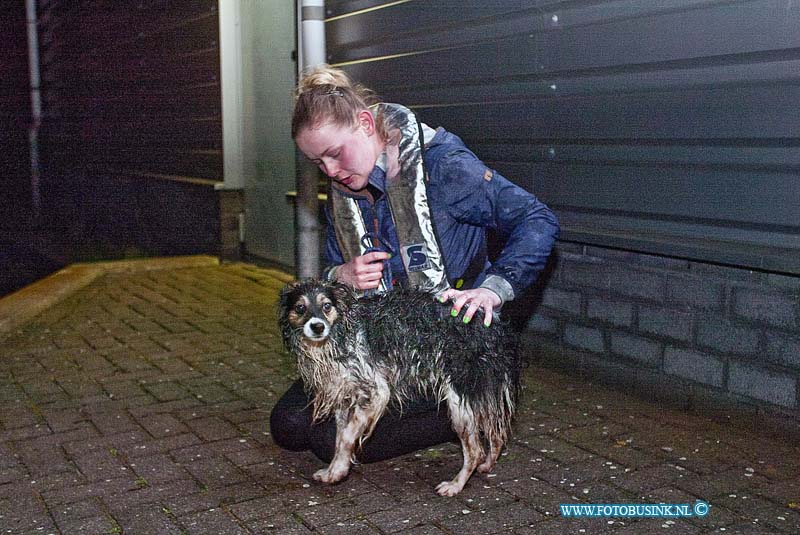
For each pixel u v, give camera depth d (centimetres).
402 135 317
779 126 393
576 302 511
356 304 331
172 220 1052
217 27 898
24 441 423
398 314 325
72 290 774
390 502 352
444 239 329
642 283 469
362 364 330
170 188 1051
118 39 1181
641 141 458
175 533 327
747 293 418
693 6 422
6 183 1475
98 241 1172
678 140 439
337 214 341
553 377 518
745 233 416
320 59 596
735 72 409
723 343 432
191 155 996
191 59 970
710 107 421
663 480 369
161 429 440
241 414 463
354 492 362
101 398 490
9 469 389
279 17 799
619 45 461
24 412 466
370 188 329
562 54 494
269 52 824
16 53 1458
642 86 453
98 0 1225
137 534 327
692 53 425
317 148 309
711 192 427
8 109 1502
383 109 322
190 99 982
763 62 396
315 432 378
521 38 516
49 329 648
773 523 329
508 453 402
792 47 383
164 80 1051
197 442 422
